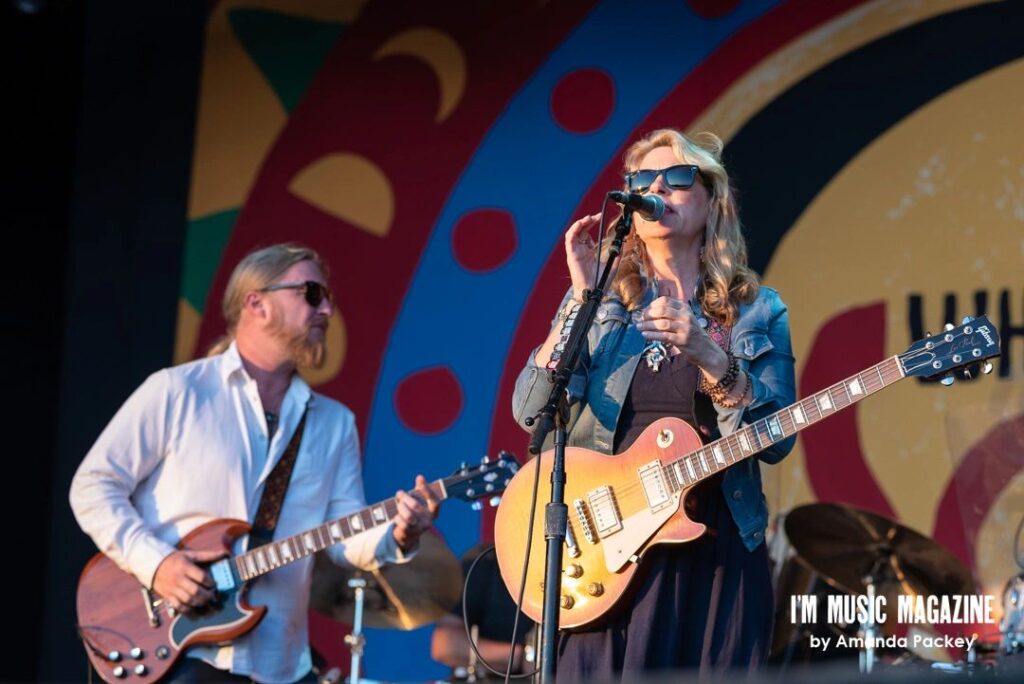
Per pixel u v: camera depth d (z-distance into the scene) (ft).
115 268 52.37
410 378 48.91
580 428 24.93
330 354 49.83
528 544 22.95
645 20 47.93
